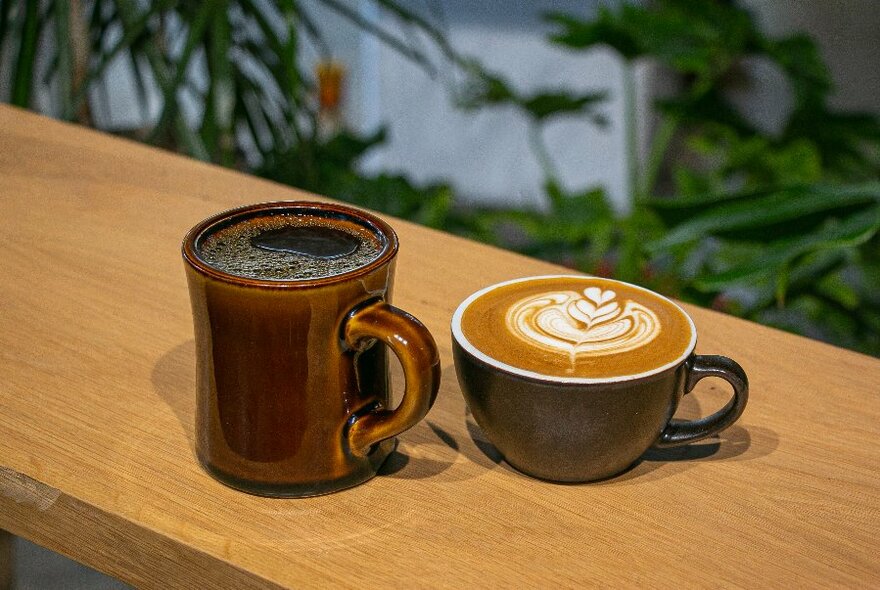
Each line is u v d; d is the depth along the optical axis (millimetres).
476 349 535
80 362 637
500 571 510
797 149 1760
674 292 1350
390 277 532
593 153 3107
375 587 501
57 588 1336
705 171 2713
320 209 569
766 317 1636
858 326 1313
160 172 870
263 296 502
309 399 527
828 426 610
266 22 1297
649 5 2641
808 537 534
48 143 911
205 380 541
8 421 589
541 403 523
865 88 2438
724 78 2584
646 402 526
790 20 2459
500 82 2061
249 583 513
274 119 1501
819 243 850
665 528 536
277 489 542
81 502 543
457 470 568
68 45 1170
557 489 557
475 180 3244
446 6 3180
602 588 503
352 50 3057
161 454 573
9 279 710
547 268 751
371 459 555
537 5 3113
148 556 535
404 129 3238
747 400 601
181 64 1153
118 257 743
